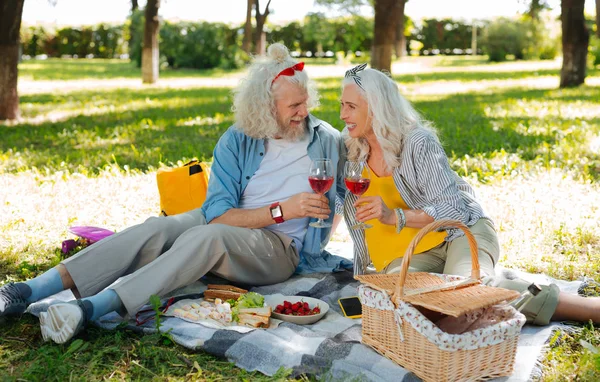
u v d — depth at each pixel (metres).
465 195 3.83
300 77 3.88
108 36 43.56
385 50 15.77
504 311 2.96
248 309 3.39
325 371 2.92
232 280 3.82
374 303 3.04
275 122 3.89
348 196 3.92
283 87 3.85
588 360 3.00
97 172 7.51
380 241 3.79
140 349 3.15
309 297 3.78
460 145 8.84
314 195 3.69
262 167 4.02
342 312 3.65
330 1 39.19
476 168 7.27
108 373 2.98
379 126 3.61
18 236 4.95
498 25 37.03
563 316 3.40
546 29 37.00
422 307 3.01
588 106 12.88
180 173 4.51
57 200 5.99
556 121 10.82
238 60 31.59
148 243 3.63
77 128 11.04
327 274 4.22
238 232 3.69
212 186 3.97
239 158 4.01
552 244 4.81
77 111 13.70
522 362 3.03
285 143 4.02
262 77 3.88
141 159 8.29
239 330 3.27
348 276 4.20
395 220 3.52
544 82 20.41
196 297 3.76
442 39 46.12
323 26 40.25
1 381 2.86
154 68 22.25
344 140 4.08
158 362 3.09
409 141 3.65
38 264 4.45
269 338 3.16
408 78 23.48
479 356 2.85
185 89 19.73
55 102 15.52
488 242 3.63
